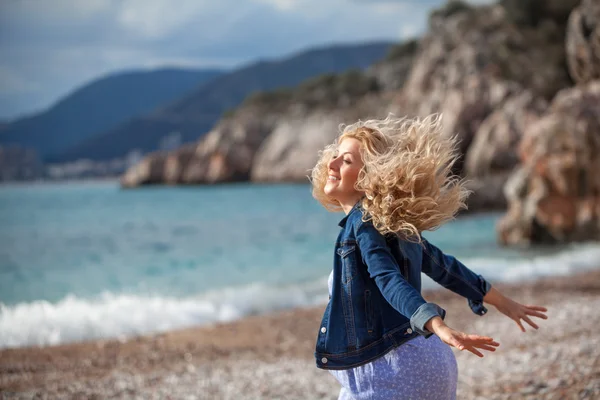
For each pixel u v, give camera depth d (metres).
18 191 120.19
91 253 23.38
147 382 6.51
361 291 2.58
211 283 15.46
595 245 19.84
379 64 134.88
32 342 8.74
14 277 17.61
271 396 5.87
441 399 2.49
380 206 2.55
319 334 2.64
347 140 2.79
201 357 7.84
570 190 20.48
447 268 2.87
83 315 10.12
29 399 5.82
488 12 69.62
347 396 2.65
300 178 81.94
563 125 20.80
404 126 2.74
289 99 127.88
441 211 2.62
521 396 5.11
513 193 21.75
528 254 18.84
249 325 9.98
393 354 2.51
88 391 6.12
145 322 10.00
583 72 24.38
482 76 52.38
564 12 66.94
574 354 6.28
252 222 35.00
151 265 19.70
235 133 90.81
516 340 7.73
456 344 2.13
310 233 28.11
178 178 90.94
